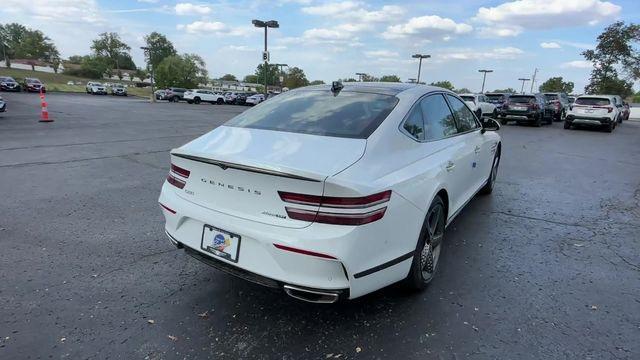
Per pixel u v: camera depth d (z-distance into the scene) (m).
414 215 2.83
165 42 116.75
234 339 2.63
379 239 2.51
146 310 2.94
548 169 8.70
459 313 2.97
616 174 8.35
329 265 2.33
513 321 2.88
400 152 2.93
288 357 2.48
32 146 9.82
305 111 3.30
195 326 2.76
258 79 97.94
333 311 2.97
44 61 126.56
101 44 126.06
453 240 4.36
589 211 5.55
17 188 6.01
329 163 2.48
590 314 2.98
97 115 20.55
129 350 2.51
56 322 2.77
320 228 2.32
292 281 2.40
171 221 2.96
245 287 3.29
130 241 4.14
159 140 11.72
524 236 4.52
